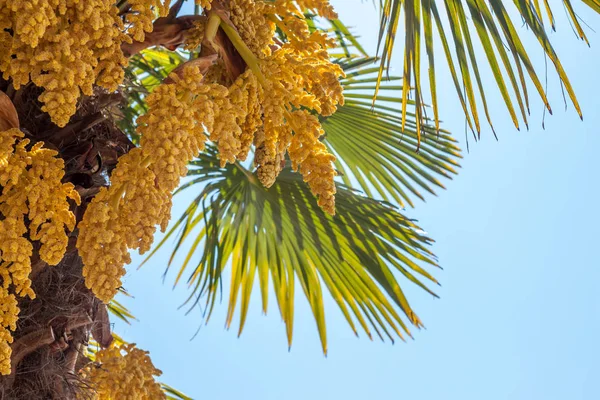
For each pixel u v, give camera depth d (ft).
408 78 9.25
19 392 8.50
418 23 9.35
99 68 6.68
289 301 12.01
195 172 11.80
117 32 6.66
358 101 11.98
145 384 8.84
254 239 12.04
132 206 6.10
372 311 11.78
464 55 9.32
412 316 11.47
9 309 6.39
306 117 7.48
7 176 6.70
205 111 6.49
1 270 6.52
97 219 6.07
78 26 6.42
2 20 6.39
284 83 7.98
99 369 8.76
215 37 8.18
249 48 8.38
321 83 8.16
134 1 6.87
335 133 12.18
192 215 11.85
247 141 7.86
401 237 11.45
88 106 8.71
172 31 8.59
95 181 8.63
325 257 11.72
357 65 11.80
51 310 8.62
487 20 9.27
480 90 9.25
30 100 8.41
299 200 11.51
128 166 6.32
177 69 7.47
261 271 12.15
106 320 8.95
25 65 6.36
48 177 6.84
